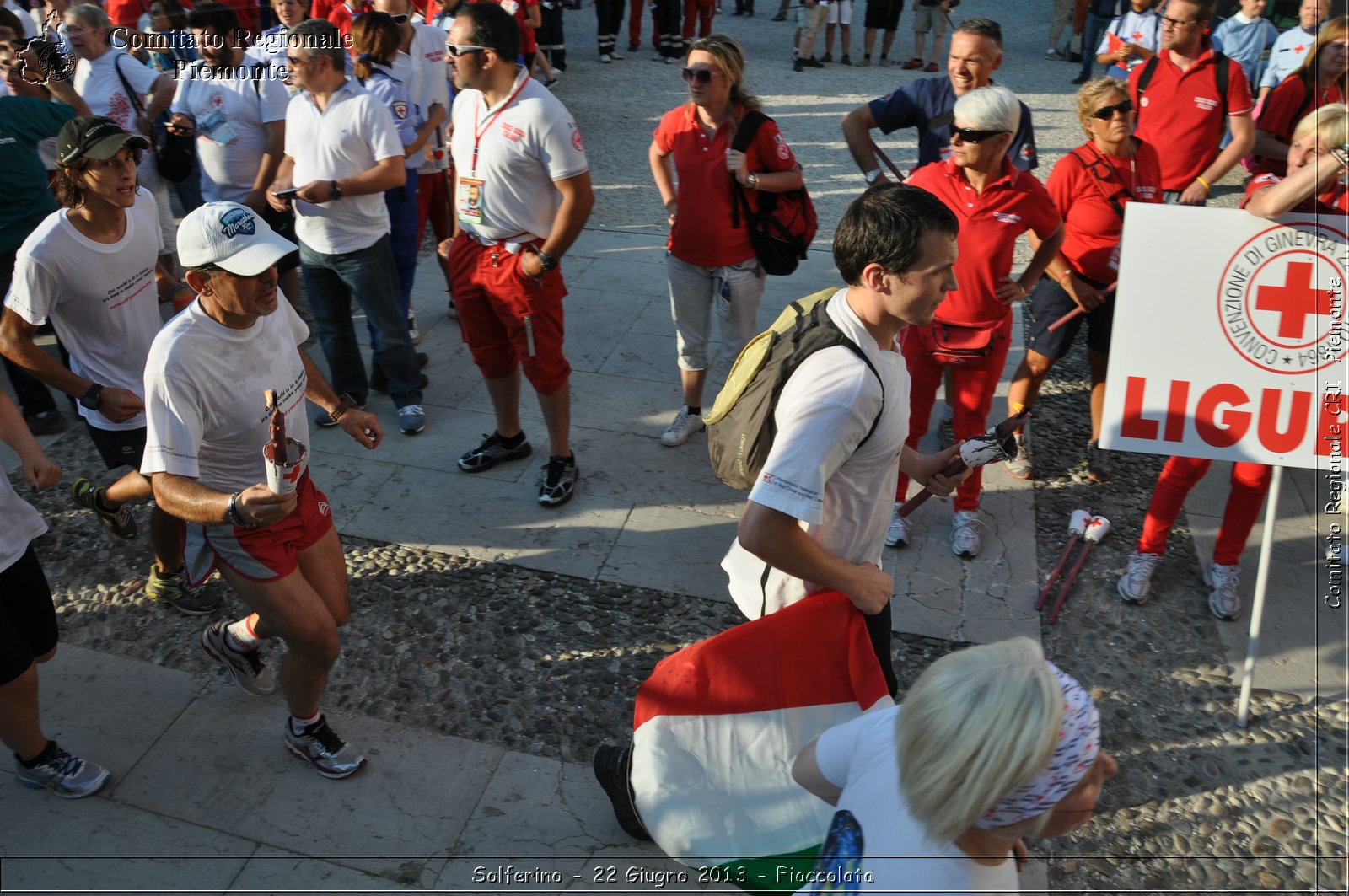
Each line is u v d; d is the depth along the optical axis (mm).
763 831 2340
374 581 3846
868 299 2154
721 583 3906
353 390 4934
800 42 11172
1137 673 3494
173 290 3537
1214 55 5289
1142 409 3074
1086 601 3824
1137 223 2939
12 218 4484
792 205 4227
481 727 3229
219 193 5121
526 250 3879
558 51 10789
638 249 6789
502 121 3738
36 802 2926
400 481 4480
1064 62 11609
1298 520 4254
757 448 2279
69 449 4758
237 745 3146
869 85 10711
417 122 5352
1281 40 6527
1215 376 3000
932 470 2594
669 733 2381
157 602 3717
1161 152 5465
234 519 2402
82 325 3369
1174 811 2992
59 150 3102
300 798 2971
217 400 2596
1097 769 1541
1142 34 7441
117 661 3475
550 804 2975
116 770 3043
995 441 2463
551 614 3711
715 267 4332
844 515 2305
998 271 3707
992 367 3859
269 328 2740
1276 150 5391
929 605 3803
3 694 2695
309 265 4582
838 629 2357
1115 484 4520
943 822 1424
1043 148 8750
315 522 2879
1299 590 3871
